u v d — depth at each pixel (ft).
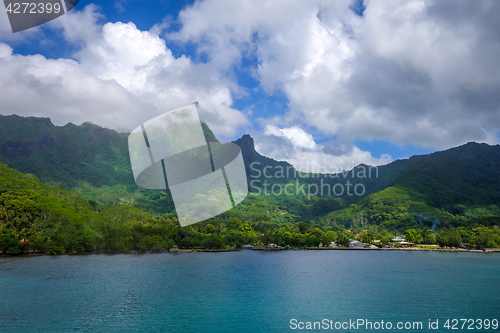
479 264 614.34
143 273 481.46
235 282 428.56
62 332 246.06
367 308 318.45
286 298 351.05
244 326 264.11
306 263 612.70
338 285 418.92
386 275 492.95
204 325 265.95
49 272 475.72
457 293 381.40
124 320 275.59
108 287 389.39
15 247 637.30
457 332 258.16
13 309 299.17
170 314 291.99
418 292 386.11
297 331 254.47
